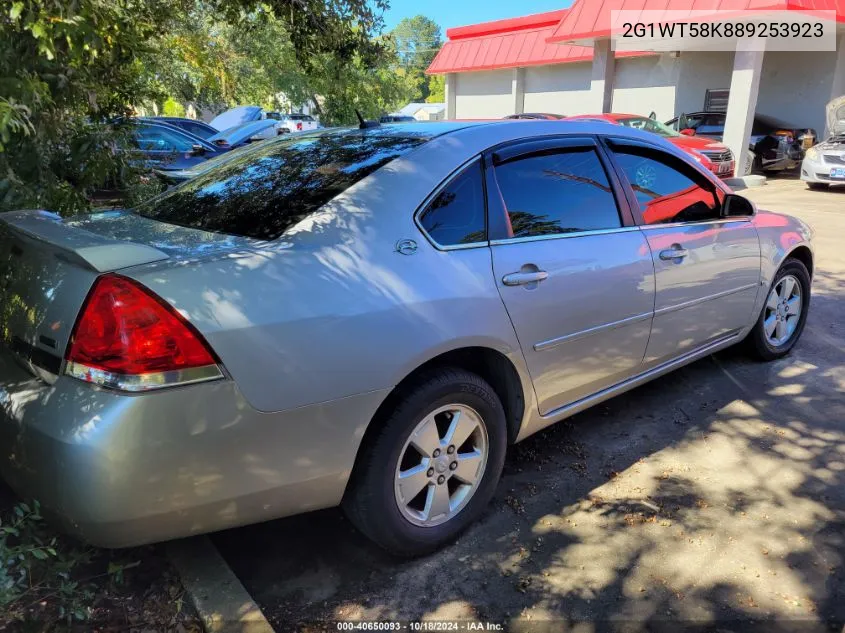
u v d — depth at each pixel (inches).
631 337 130.3
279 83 760.3
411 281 94.0
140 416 74.5
